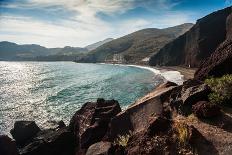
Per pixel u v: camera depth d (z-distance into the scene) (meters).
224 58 16.55
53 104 42.84
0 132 29.34
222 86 12.89
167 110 13.45
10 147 20.39
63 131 21.58
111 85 59.00
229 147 9.33
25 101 47.03
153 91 17.23
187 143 9.47
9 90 63.19
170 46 121.56
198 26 93.25
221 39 86.00
